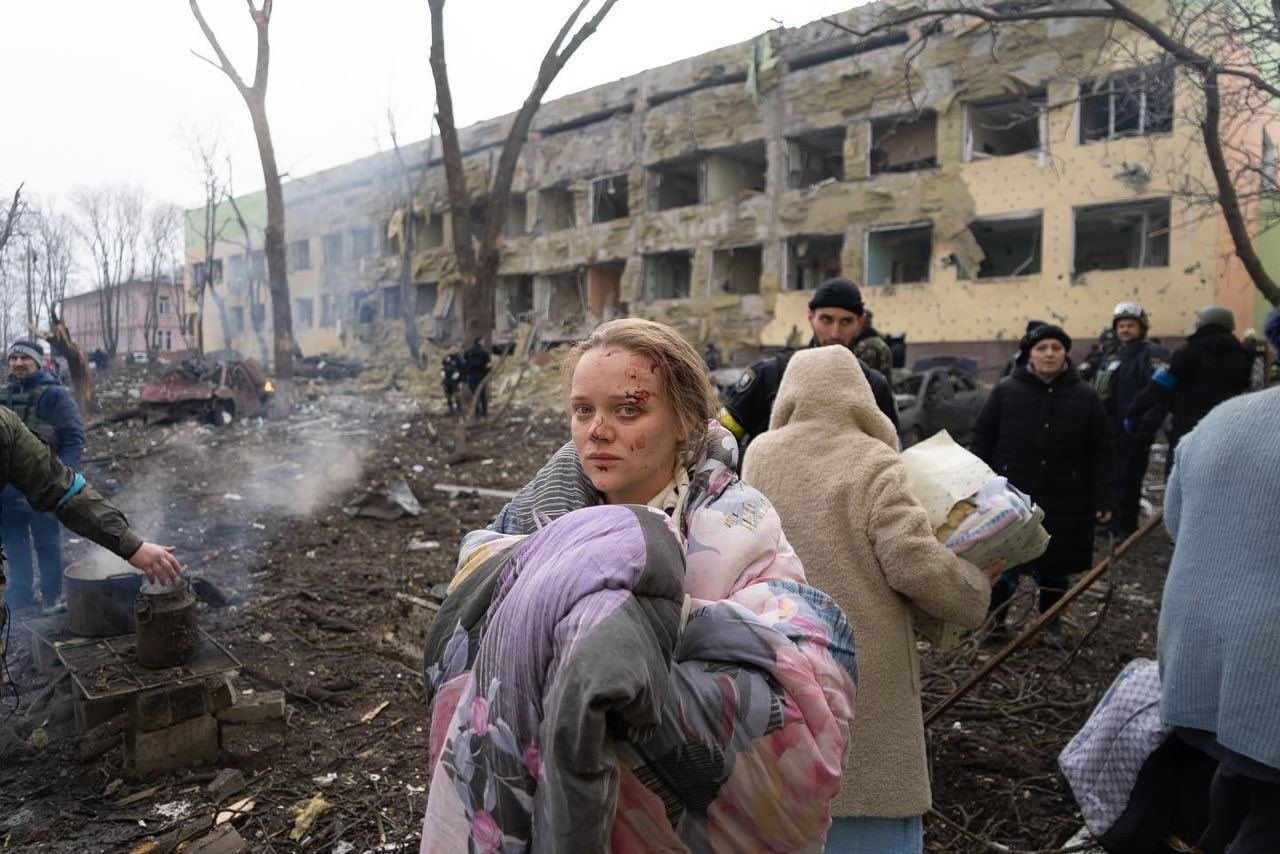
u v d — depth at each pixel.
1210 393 5.10
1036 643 4.20
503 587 1.08
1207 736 1.74
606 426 1.21
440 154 36.97
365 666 3.86
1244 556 1.63
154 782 2.79
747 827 0.98
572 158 31.88
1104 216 21.03
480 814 0.98
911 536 1.80
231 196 37.28
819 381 2.04
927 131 24.12
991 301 21.61
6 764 2.90
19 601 4.30
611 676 0.85
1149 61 5.28
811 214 25.20
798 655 1.05
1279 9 4.53
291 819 2.64
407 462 10.34
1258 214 5.89
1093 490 4.09
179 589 2.86
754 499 1.25
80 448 4.50
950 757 3.05
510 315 33.84
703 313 27.48
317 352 41.44
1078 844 2.51
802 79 25.42
